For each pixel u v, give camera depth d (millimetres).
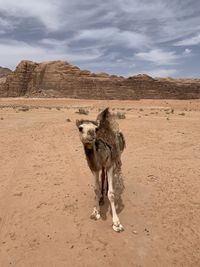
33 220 3371
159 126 10875
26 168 5406
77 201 3840
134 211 3523
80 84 90500
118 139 3324
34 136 9000
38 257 2705
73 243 2896
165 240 2936
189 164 5504
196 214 3455
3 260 2678
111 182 3188
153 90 94000
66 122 12641
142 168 5281
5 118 14773
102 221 3289
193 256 2691
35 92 85062
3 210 3652
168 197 3943
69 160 5938
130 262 2611
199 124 11578
